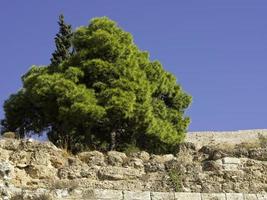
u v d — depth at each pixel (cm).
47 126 4172
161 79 4650
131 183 2892
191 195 2894
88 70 4097
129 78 4116
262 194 2958
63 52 4694
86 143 3781
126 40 4300
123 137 3984
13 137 3139
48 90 3978
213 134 5472
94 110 3819
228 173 3000
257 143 3288
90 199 2767
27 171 2852
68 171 2891
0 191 2667
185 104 4756
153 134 4081
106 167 2933
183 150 3394
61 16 4853
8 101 4297
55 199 2720
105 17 4344
